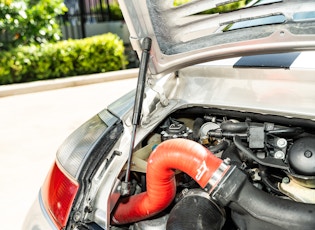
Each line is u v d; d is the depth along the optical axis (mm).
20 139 5387
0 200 3727
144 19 1653
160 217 1742
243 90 1669
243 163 1657
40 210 1785
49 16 9281
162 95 1845
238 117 1753
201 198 1542
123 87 8109
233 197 1389
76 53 8867
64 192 1642
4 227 3277
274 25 1477
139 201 1673
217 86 1764
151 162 1543
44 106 6953
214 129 1755
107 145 1688
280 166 1510
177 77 1924
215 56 1641
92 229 1553
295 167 1458
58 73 8797
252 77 1646
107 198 1581
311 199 1468
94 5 11703
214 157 1456
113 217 1757
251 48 1517
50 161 4609
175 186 1645
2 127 5926
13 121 6195
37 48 8547
